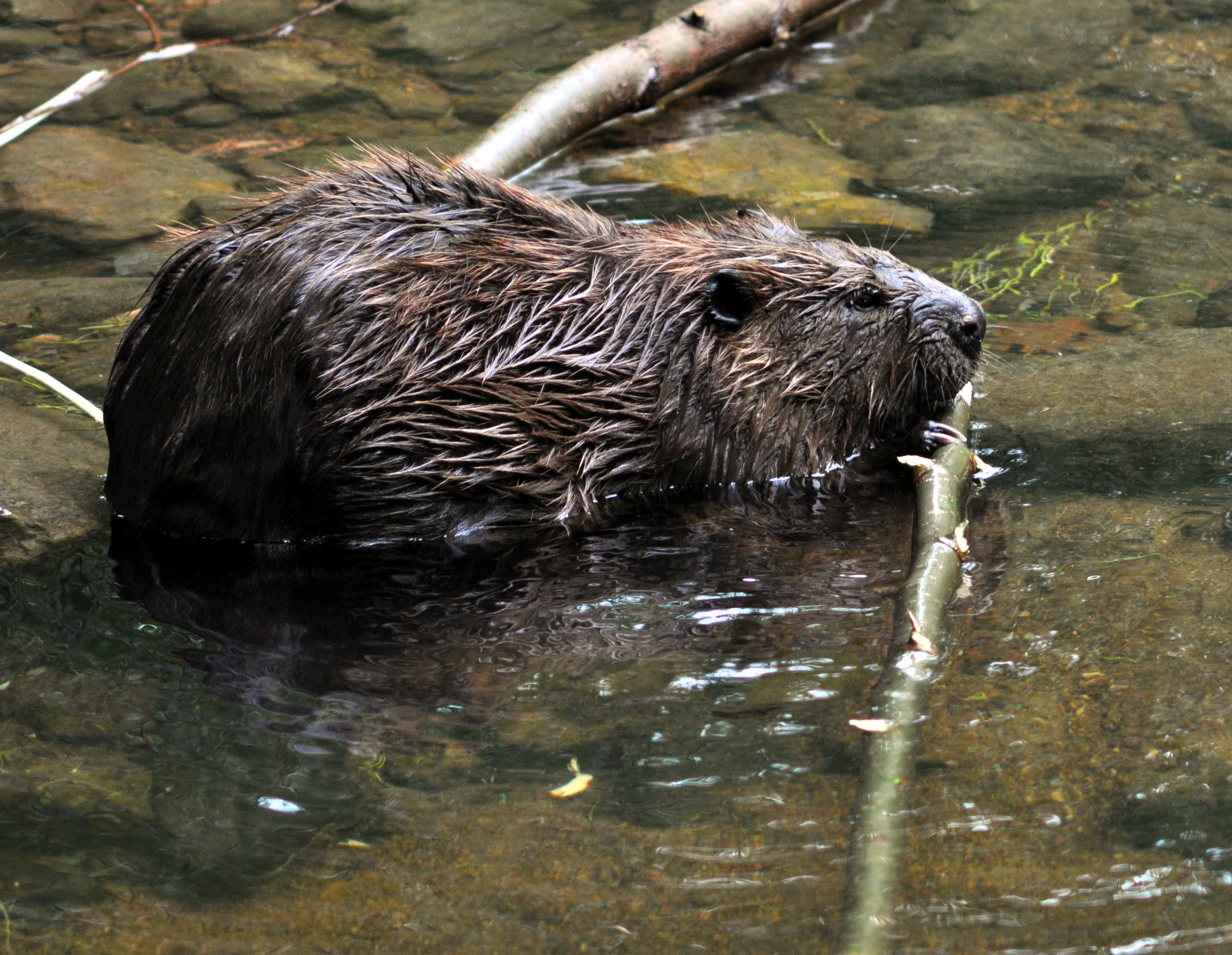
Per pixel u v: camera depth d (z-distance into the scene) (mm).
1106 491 7469
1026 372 9031
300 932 4430
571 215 8125
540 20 16984
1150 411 8406
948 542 6617
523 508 7543
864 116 13914
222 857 4777
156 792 5137
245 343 7066
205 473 7254
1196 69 14688
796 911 4410
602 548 7316
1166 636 5922
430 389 7176
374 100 14578
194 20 17094
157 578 6973
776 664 5957
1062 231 11188
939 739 5281
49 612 6598
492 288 7449
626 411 7738
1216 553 6660
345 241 7223
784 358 8156
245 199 12031
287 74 15273
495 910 4492
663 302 7914
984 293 10164
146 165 12836
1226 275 10328
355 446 7066
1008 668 5746
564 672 5988
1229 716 5336
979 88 14516
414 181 7645
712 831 4836
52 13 17250
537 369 7477
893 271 8508
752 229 8789
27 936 4410
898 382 8359
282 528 7301
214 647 6273
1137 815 4797
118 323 9930
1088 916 4324
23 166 12789
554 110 13258
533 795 5086
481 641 6316
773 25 15539
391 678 5996
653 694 5770
